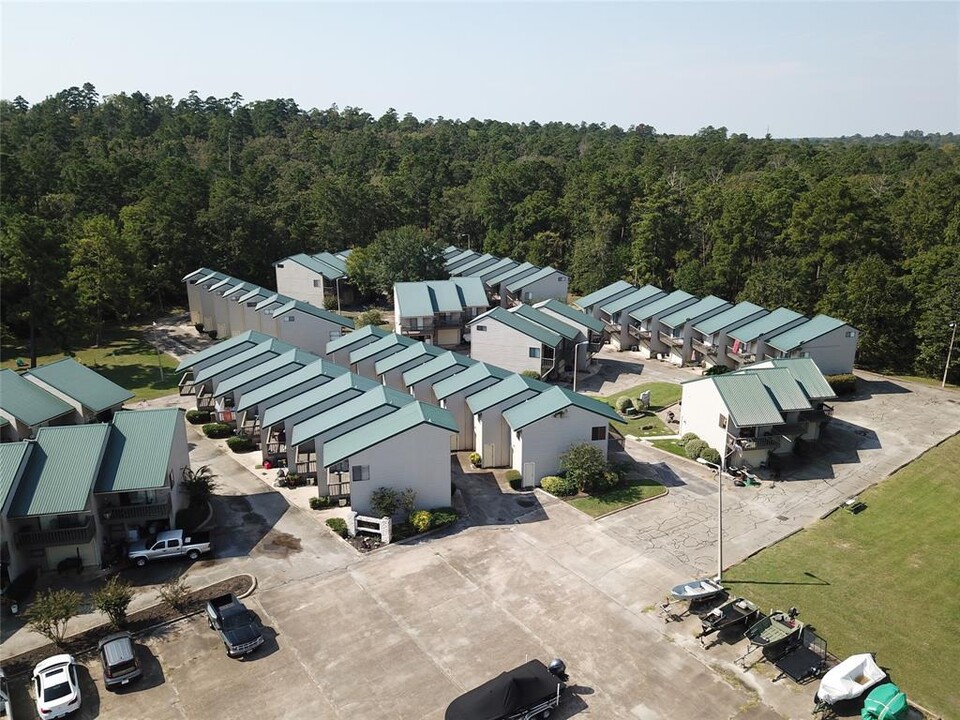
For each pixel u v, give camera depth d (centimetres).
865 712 2308
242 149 15925
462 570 3297
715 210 9675
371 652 2741
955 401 5481
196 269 9144
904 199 8438
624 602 3044
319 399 4366
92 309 7250
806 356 5694
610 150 16362
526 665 2484
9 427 4159
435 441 3709
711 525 3709
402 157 15600
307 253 10725
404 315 7075
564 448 4172
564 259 10988
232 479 4266
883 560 3353
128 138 14962
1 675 2495
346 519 3625
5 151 10600
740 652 2720
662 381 6244
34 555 3238
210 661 2694
